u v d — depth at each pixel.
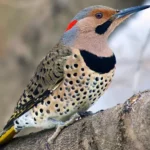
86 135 8.12
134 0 13.60
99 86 9.34
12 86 13.31
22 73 13.43
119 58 13.59
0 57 13.48
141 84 13.30
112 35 14.08
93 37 9.57
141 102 7.43
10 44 13.55
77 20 9.76
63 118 9.39
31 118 9.42
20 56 13.48
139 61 10.86
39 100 9.35
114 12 9.81
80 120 8.41
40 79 9.47
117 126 7.65
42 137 8.91
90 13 9.72
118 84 14.05
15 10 13.60
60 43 9.81
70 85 9.21
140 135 7.35
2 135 9.41
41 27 13.54
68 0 13.51
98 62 9.30
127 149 7.58
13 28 13.61
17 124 9.49
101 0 13.47
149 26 13.38
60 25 13.48
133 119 7.43
